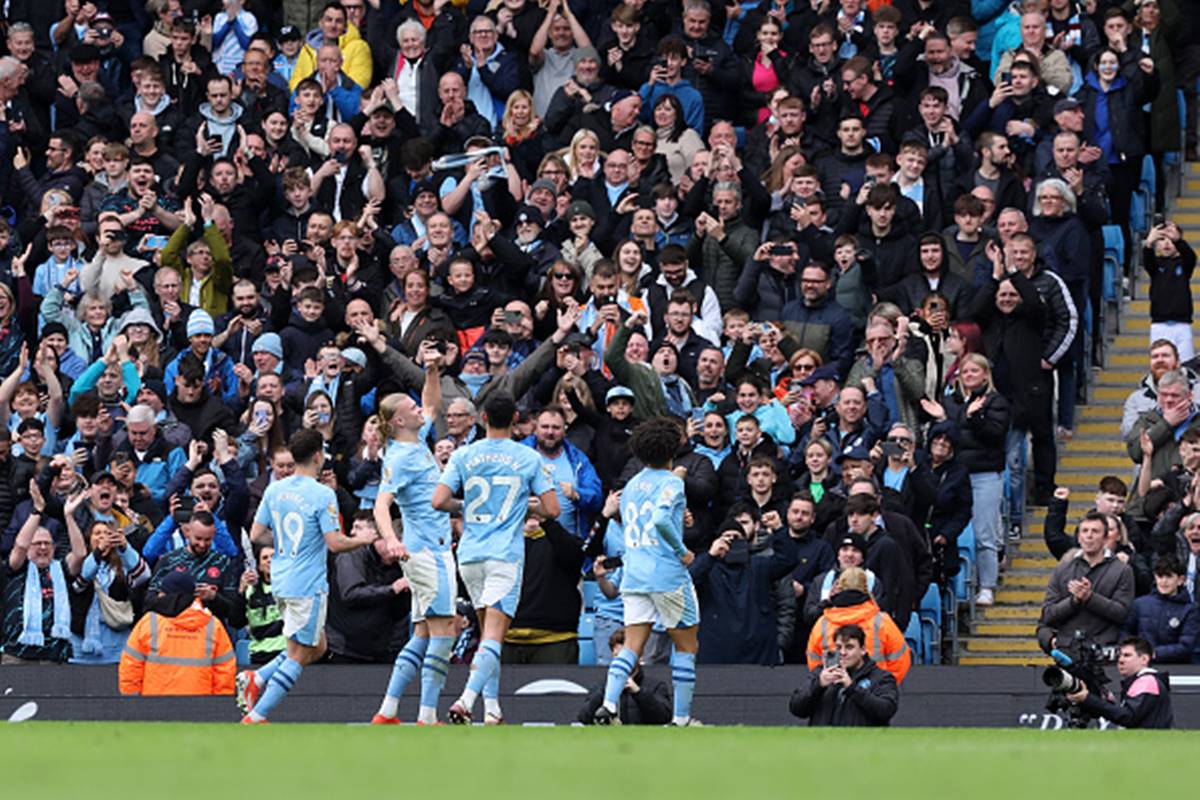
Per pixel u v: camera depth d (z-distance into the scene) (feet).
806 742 91.86
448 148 221.87
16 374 196.34
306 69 237.04
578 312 182.50
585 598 176.76
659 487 132.36
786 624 166.81
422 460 130.31
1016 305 191.21
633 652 132.57
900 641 146.20
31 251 212.84
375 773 68.54
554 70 233.35
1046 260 200.54
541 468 130.82
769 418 181.16
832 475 175.94
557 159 212.64
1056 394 199.82
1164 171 231.09
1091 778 69.92
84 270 207.41
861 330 196.34
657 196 208.03
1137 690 137.49
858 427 180.14
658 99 222.89
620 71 230.89
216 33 244.63
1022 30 223.30
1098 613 161.99
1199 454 171.83
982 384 184.14
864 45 226.38
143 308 199.72
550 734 99.66
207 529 167.32
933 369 187.62
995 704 158.10
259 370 192.75
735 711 160.45
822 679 135.33
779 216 207.62
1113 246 213.87
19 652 171.63
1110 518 164.14
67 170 224.33
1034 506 195.93
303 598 131.23
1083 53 222.89
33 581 172.35
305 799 58.95
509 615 130.00
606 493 179.63
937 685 158.71
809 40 228.22
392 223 219.20
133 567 172.65
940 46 220.02
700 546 171.32
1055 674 136.46
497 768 70.95
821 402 184.44
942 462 177.37
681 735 100.53
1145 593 165.27
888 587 163.43
